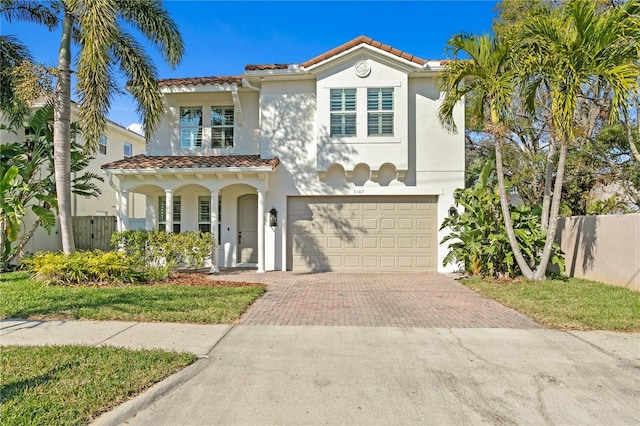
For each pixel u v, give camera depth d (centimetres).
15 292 871
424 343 572
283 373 468
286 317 715
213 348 549
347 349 548
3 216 1191
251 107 1439
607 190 1769
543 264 1009
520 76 900
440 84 1082
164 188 1292
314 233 1338
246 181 1278
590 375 463
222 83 1375
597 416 374
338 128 1289
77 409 369
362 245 1324
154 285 988
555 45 832
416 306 802
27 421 346
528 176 1781
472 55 973
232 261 1418
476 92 1086
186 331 626
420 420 366
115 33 1023
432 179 1303
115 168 1263
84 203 1844
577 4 819
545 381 448
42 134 1444
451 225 1167
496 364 496
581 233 1127
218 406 391
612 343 570
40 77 1015
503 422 364
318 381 446
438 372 472
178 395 413
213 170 1238
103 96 1056
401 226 1320
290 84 1349
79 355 505
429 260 1310
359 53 1274
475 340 584
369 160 1276
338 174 1319
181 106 1465
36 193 1375
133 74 1164
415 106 1316
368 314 738
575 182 1620
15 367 464
